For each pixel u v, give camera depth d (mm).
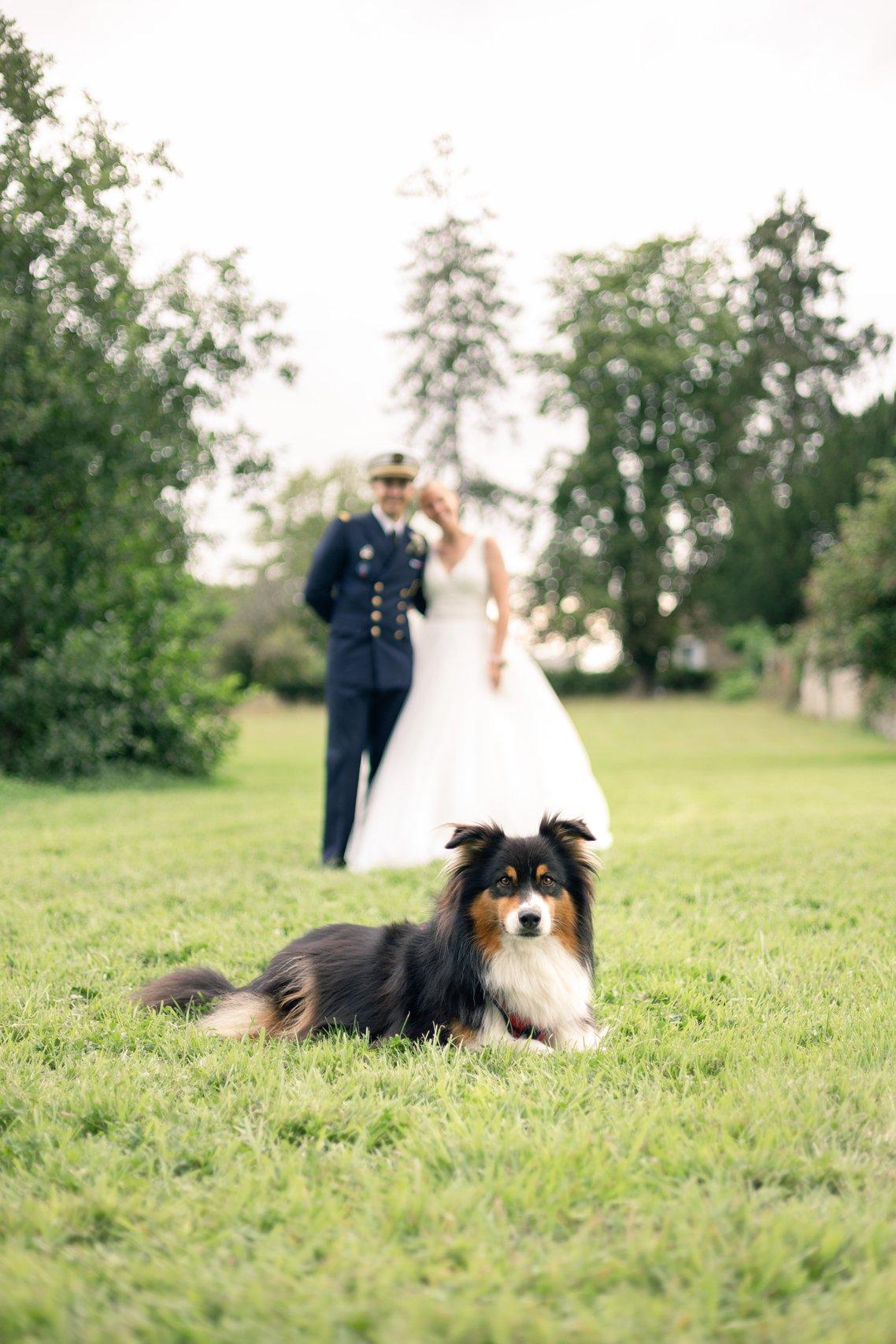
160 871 7020
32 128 11477
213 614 18000
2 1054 3283
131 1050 3432
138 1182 2359
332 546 7371
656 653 43625
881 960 4625
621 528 40844
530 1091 2955
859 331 40000
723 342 38844
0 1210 2225
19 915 5523
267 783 16203
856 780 15234
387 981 3678
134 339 12625
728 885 6367
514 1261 2016
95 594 14086
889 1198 2248
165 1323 1842
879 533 18969
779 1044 3387
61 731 14133
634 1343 1772
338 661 7402
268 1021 3629
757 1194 2297
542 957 3600
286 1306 1869
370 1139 2629
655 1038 3521
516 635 7801
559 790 7391
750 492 38281
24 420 11953
